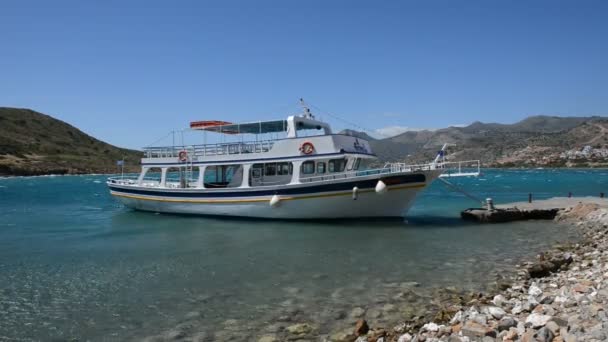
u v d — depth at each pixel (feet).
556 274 45.60
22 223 104.06
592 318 24.43
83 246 72.54
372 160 94.94
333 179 84.23
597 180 336.49
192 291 45.91
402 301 40.91
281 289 45.93
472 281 47.67
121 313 39.52
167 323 36.83
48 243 75.82
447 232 81.10
